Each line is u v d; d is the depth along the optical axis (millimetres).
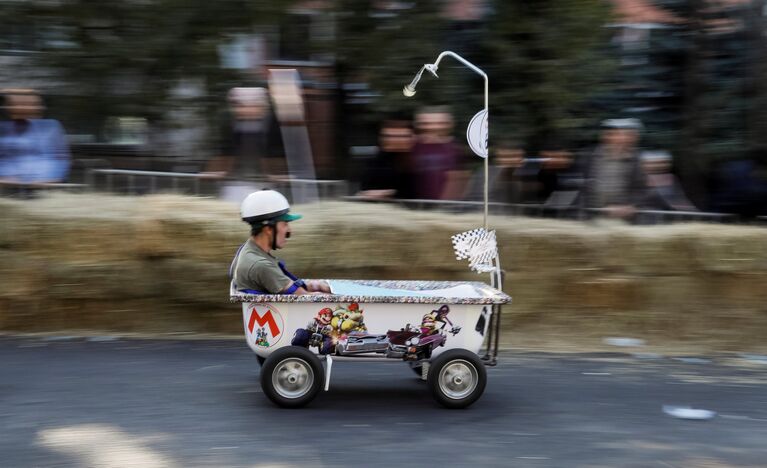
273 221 4766
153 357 5875
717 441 4410
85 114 7934
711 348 6668
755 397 5285
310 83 8211
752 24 8734
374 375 5531
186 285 6605
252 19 7699
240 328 6703
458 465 3951
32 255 6496
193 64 7766
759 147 8445
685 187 8633
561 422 4652
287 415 4625
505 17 8117
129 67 7750
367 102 8250
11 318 6512
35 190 6926
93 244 6543
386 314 4656
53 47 7695
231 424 4457
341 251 6668
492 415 4738
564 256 6863
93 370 5488
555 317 6895
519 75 8180
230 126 7859
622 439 4395
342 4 7848
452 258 6762
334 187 7348
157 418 4535
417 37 8008
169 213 6574
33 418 4500
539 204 7398
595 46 8195
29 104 7082
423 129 7312
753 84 8648
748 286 6820
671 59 9031
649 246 6832
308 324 4648
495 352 5031
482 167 7969
